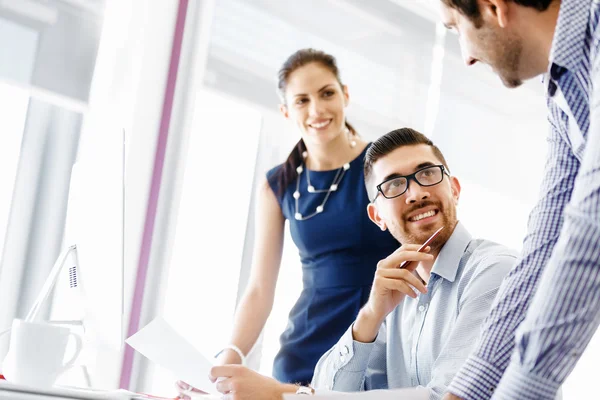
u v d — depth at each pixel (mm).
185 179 2725
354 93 2951
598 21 858
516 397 717
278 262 2443
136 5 2645
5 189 2424
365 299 2258
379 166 1567
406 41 3113
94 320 1253
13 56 2381
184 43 2686
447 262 1423
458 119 3197
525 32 936
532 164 3320
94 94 2553
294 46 2889
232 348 2207
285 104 2512
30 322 1114
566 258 715
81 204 1328
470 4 938
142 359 2488
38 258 2447
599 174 717
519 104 3338
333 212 2320
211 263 2723
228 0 2779
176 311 2656
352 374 1433
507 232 3236
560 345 706
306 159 2432
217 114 2793
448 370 1240
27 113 2477
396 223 1530
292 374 2273
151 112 2617
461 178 3172
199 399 1275
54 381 1133
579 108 961
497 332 979
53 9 2471
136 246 2555
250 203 2801
